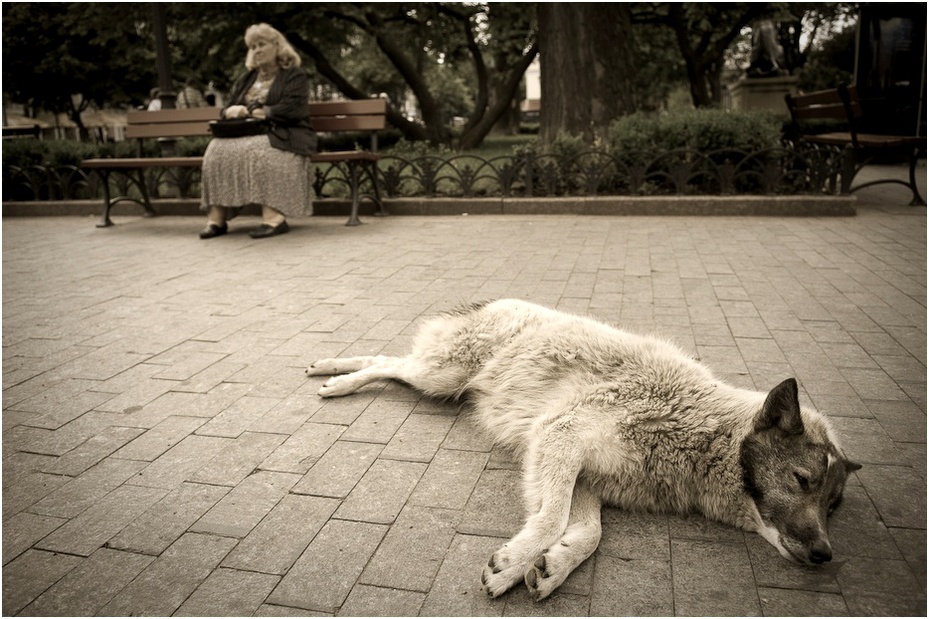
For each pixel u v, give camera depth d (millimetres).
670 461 2801
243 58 21375
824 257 6977
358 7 20578
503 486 2984
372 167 10156
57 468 3178
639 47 25984
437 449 3326
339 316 5441
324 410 3773
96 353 4707
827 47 35344
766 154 9711
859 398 3717
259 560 2510
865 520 2703
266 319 5406
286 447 3357
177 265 7383
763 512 2596
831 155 9453
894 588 2334
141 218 10945
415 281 6445
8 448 3365
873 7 14961
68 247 8523
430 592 2336
